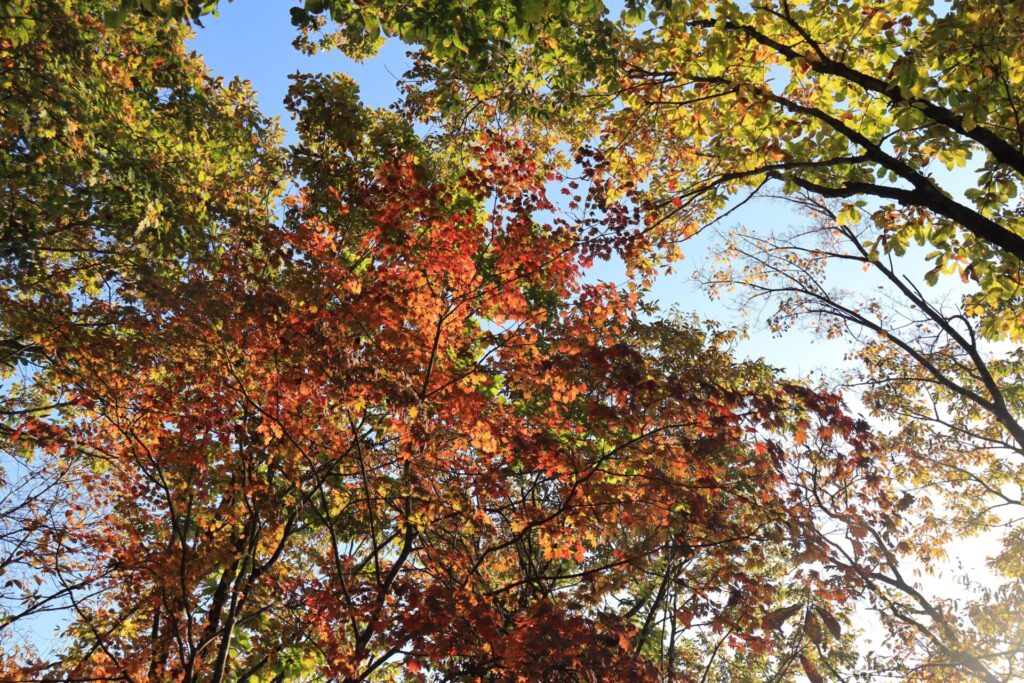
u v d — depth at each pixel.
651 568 11.09
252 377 8.98
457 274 9.00
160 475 9.24
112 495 10.70
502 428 9.52
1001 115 8.74
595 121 12.21
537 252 9.11
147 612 10.65
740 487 9.88
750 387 12.57
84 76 8.88
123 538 10.56
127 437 9.23
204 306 8.32
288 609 10.01
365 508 10.48
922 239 9.55
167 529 11.41
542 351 10.66
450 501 9.30
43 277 9.77
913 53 7.91
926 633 14.29
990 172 9.04
